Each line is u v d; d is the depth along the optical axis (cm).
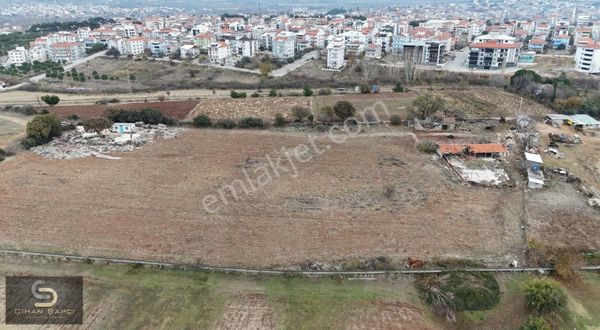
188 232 3869
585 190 4728
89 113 7669
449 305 2973
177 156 5703
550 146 5994
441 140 6194
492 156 5597
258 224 4003
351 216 4150
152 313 2938
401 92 8900
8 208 4262
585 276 3341
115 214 4172
